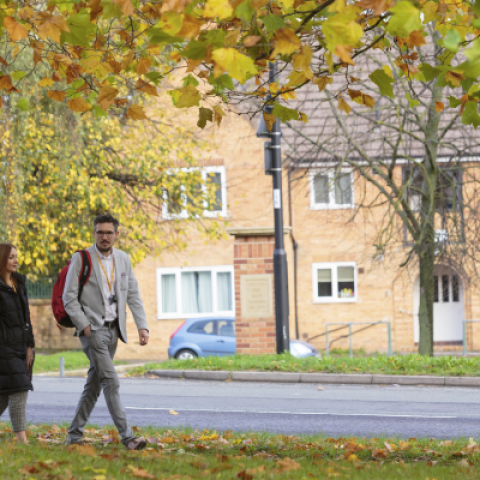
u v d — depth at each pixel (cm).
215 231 4938
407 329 6091
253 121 6212
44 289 6016
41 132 4038
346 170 5506
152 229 4775
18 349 1422
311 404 2597
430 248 4147
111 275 1466
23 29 1039
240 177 6225
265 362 3612
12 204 3756
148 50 1380
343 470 1198
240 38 1146
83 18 1096
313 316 6203
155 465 1153
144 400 2703
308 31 1126
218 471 1115
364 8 889
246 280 4084
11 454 1128
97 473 1037
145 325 1502
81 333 1423
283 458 1416
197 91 1127
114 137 4581
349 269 6197
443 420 2217
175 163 5738
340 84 4791
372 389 3112
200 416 2277
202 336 5144
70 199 4378
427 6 1123
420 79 1312
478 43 778
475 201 4212
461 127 4025
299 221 6228
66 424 1891
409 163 4228
